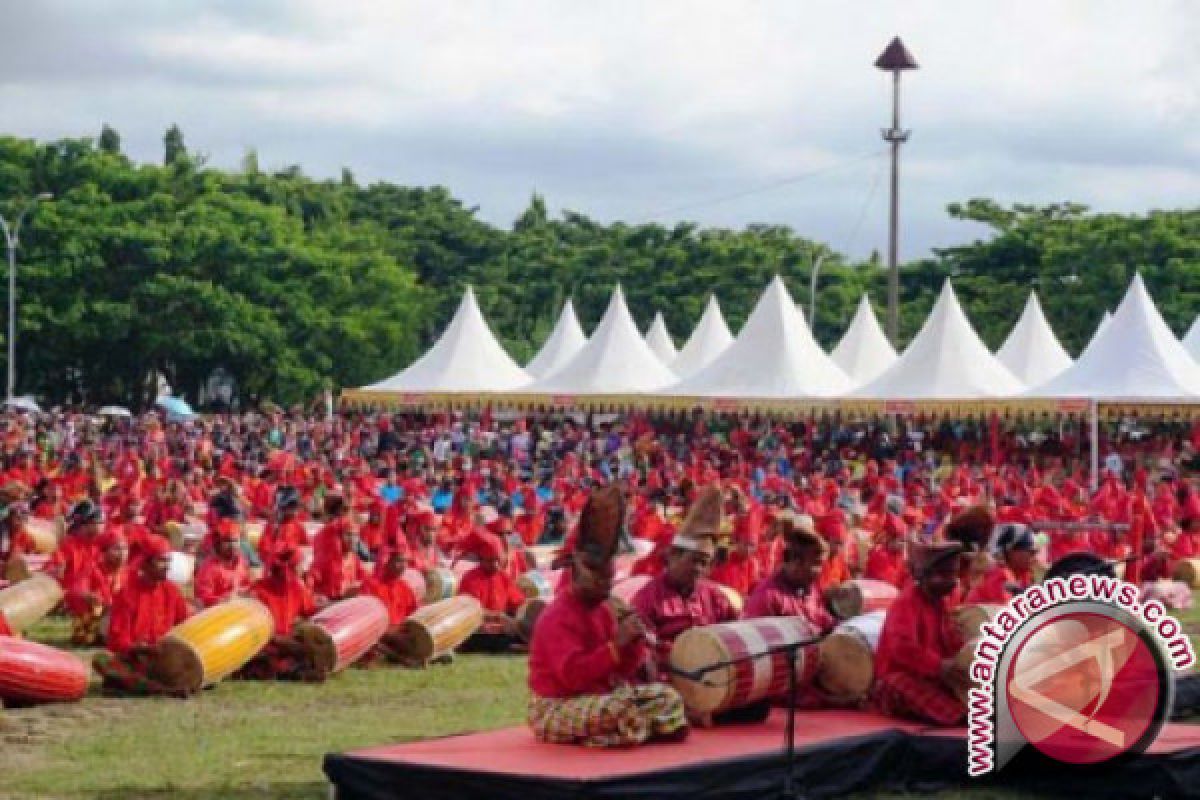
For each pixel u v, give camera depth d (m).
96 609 23.09
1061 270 98.81
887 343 68.38
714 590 15.01
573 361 63.81
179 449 55.50
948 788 13.67
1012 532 17.81
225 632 18.92
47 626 25.25
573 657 13.16
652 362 63.41
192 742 15.72
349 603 20.95
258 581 21.73
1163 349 49.41
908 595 14.54
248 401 100.19
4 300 87.94
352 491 34.50
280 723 16.89
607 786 11.71
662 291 112.75
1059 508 34.59
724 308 111.44
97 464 42.59
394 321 99.81
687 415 70.88
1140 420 68.88
